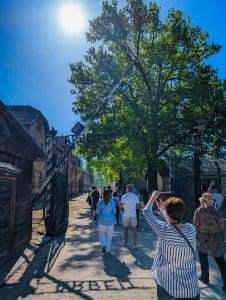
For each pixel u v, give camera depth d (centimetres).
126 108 2800
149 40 2873
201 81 2677
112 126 2691
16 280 698
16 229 958
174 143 2777
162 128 2709
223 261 615
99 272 747
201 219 641
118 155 3027
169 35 2769
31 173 1196
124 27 2723
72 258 895
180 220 339
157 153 2798
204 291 600
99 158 2941
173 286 316
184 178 1922
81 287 641
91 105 2867
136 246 991
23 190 1071
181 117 2764
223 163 3225
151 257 891
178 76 2888
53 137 1529
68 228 1564
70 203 3706
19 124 848
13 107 3362
